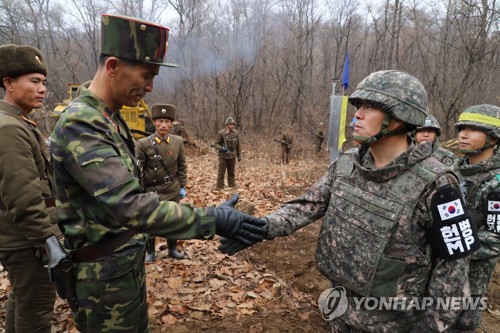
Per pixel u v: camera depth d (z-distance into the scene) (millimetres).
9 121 2014
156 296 3348
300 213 1929
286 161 14281
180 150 4172
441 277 1530
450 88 16562
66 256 1608
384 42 23391
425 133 3270
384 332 1639
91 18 23750
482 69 14578
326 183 1958
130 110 11117
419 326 1583
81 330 1804
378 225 1594
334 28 24641
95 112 1516
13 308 2328
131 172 1590
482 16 13258
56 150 1521
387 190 1607
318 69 27031
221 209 1527
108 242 1659
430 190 1520
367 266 1617
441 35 19000
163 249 4441
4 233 2098
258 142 19625
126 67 1559
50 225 2104
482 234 2229
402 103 1562
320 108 21719
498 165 2289
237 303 3355
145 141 3969
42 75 2283
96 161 1408
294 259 4352
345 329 1825
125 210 1380
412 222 1542
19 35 22453
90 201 1601
